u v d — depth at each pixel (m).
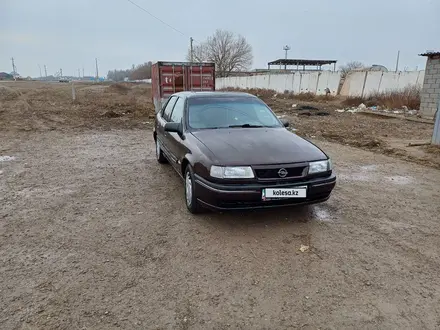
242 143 4.10
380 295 2.71
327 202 4.71
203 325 2.37
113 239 3.60
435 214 4.36
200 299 2.65
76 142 9.14
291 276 2.96
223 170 3.60
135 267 3.08
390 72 23.11
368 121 14.20
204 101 5.27
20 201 4.69
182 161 4.41
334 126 12.66
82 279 2.89
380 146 8.85
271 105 22.22
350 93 26.62
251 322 2.41
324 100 25.88
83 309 2.52
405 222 4.10
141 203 4.62
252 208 3.66
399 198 4.93
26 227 3.88
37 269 3.04
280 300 2.64
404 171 6.44
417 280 2.92
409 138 10.15
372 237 3.70
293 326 2.37
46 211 4.34
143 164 6.73
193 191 4.02
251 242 3.55
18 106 18.95
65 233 3.74
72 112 16.56
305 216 4.21
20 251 3.35
